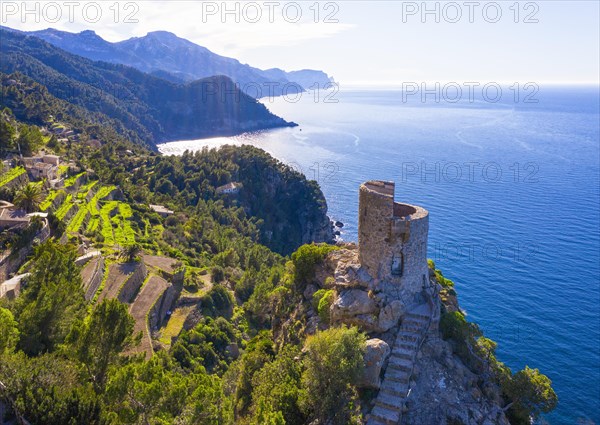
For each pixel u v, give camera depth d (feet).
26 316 119.96
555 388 225.15
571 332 263.90
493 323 273.13
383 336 111.24
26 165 351.87
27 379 92.07
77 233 284.20
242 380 134.82
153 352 174.91
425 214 119.75
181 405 94.99
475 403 105.81
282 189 651.25
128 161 622.54
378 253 117.50
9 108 581.12
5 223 215.51
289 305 153.28
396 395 98.17
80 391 90.74
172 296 241.96
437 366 108.78
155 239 348.18
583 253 354.74
